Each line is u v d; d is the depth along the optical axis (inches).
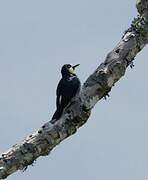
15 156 531.5
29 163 536.1
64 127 553.3
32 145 537.6
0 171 524.4
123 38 584.4
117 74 570.3
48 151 544.7
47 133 546.0
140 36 584.4
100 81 565.6
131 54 578.6
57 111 561.0
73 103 563.2
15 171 533.0
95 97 565.6
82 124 562.6
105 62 573.3
